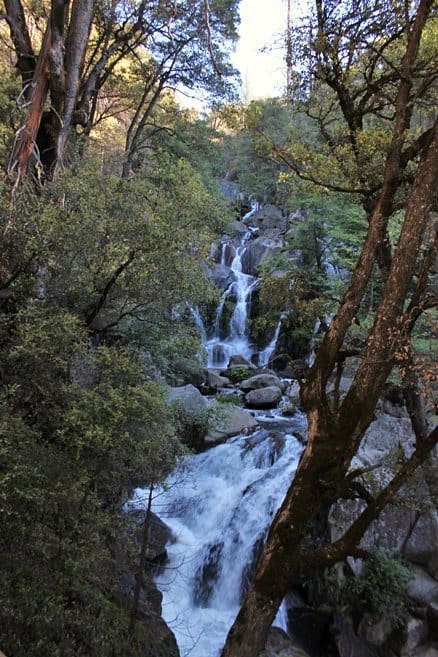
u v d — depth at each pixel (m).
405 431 7.00
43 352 3.49
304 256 15.27
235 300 19.17
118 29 11.64
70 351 3.73
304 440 9.22
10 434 3.10
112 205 4.80
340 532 5.77
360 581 5.41
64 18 6.61
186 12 11.95
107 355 3.76
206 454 9.06
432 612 5.11
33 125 6.11
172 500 7.98
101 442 3.37
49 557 3.10
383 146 5.64
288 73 6.92
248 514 7.35
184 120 15.38
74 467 3.44
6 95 8.06
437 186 4.25
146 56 15.30
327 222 13.64
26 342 3.47
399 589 5.28
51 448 3.46
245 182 26.23
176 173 6.69
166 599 6.03
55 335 3.58
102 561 3.83
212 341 18.27
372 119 8.18
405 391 5.60
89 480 3.48
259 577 4.07
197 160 15.44
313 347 15.58
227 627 5.89
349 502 5.96
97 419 3.44
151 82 14.09
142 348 6.37
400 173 5.45
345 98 6.63
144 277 4.87
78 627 3.39
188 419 8.88
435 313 6.21
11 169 5.20
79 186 4.73
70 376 3.84
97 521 3.60
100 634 3.55
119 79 14.59
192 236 5.43
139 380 4.05
